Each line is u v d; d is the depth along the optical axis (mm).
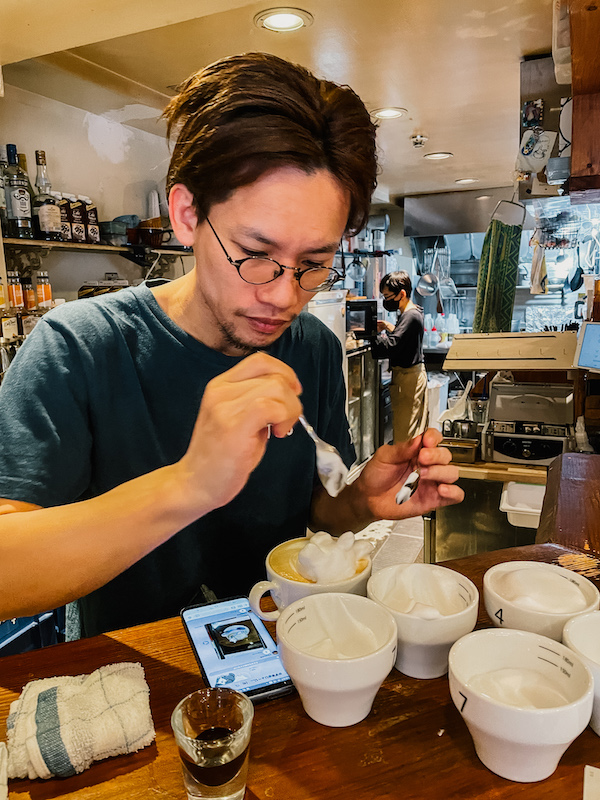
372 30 2221
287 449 1131
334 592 729
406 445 983
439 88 2879
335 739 625
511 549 1017
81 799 563
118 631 841
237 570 1144
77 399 910
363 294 6105
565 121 2502
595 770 575
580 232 3035
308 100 667
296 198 667
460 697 560
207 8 1665
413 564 786
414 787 563
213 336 979
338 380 1280
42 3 1595
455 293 6711
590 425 2295
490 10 2068
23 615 691
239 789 546
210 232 728
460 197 5934
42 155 2275
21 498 777
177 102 771
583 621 646
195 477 663
